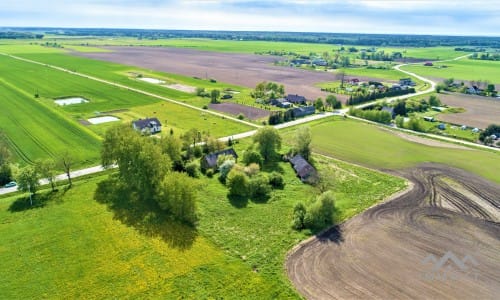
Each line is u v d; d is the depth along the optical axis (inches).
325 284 1956.2
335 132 4699.8
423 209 2770.7
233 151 3614.7
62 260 2091.5
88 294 1841.8
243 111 5669.3
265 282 1955.0
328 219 2581.2
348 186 3152.1
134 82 7810.0
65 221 2486.5
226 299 1828.2
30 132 4308.6
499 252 2269.9
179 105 5900.6
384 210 2746.1
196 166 3302.2
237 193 2910.9
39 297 1818.4
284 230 2458.2
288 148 4018.2
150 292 1860.2
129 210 2637.8
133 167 2906.0
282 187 3117.6
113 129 3120.1
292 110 5260.8
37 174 2817.4
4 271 1996.8
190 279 1959.9
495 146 4323.3
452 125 5285.4
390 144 4276.6
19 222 2469.2
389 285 1957.4
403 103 5851.4
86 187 2984.7
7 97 5974.4
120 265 2057.1
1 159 3248.0
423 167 3599.9
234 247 2255.2
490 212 2743.6
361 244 2314.2
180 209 2507.4
